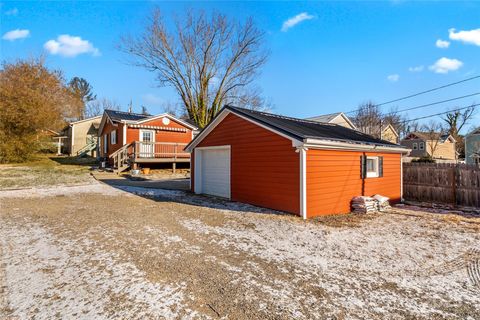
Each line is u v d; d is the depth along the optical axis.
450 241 4.86
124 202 8.34
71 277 3.27
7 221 5.96
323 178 7.06
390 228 5.77
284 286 3.08
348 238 4.99
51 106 23.80
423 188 9.54
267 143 7.63
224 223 6.00
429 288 3.07
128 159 16.52
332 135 7.68
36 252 4.09
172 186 12.16
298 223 6.05
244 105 28.75
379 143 8.72
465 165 8.48
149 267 3.57
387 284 3.16
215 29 26.03
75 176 14.14
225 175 9.40
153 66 25.78
